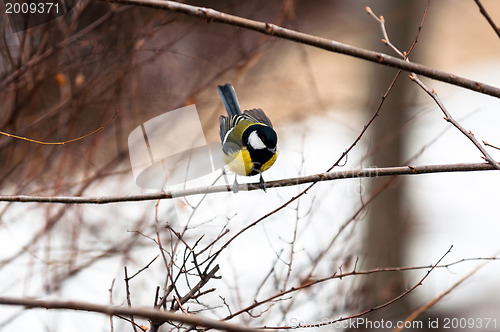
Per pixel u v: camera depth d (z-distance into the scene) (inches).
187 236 390.9
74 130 469.7
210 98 547.8
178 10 186.2
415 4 611.8
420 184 674.8
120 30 481.1
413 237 561.0
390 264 512.7
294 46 732.7
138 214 457.7
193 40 577.6
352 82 862.5
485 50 1063.6
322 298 370.0
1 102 481.1
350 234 373.4
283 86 710.5
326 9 936.9
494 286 514.9
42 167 461.7
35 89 451.8
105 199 264.2
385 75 597.6
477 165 258.1
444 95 833.5
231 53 575.8
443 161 692.7
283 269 369.1
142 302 384.2
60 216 417.4
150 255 430.0
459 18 1147.3
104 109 475.5
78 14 442.0
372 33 707.4
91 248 442.9
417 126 675.4
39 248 425.4
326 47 201.8
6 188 466.9
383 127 593.0
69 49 458.3
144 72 531.5
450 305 479.5
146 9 489.4
